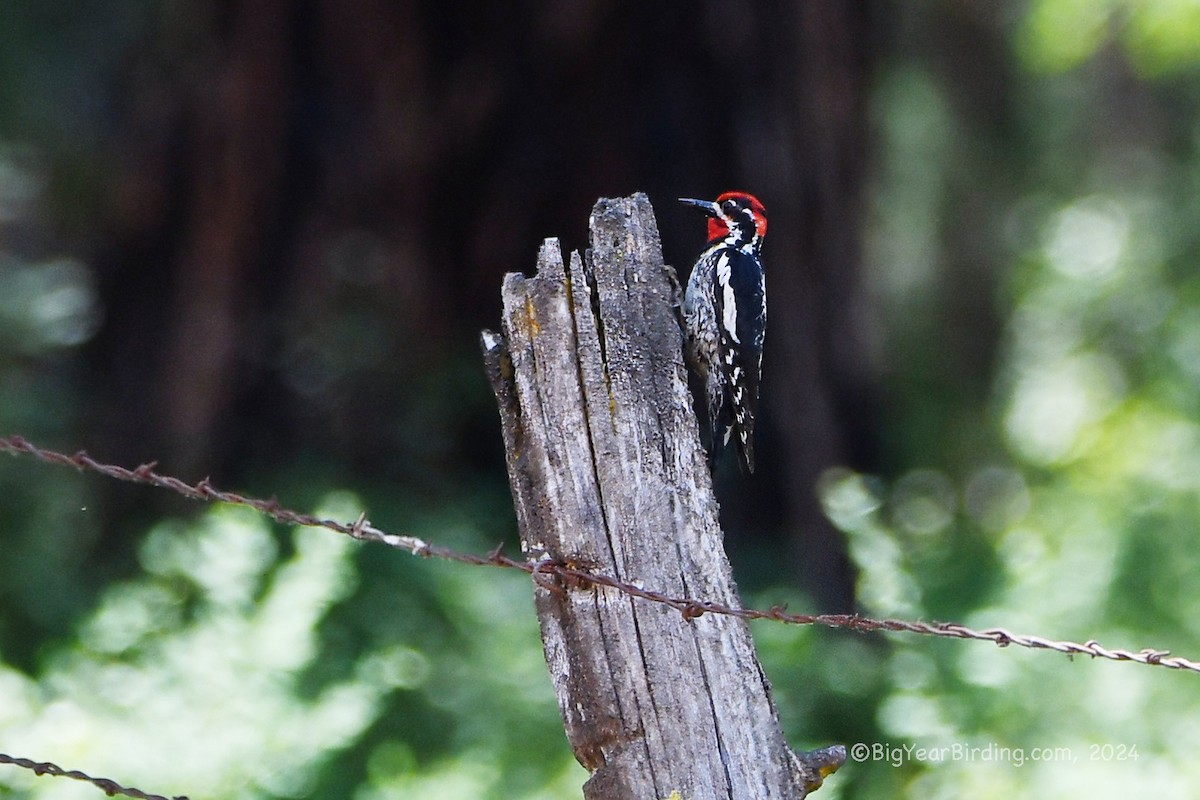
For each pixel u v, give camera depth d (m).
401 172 15.77
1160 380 20.98
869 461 16.55
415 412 16.03
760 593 15.10
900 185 23.31
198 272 15.50
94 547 14.95
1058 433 22.28
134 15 16.83
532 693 11.84
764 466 15.95
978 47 21.97
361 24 15.34
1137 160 22.84
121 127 16.58
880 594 13.14
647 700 4.83
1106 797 11.42
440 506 15.38
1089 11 17.52
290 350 15.92
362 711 9.94
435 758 11.25
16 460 14.23
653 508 4.89
